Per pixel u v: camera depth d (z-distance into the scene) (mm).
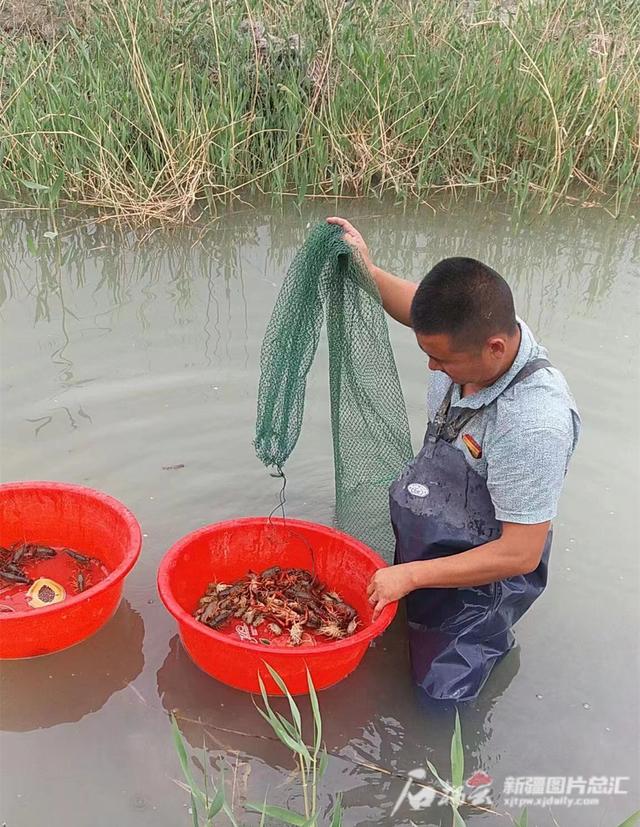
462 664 2471
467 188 6344
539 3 7109
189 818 2100
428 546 2488
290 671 2340
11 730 2316
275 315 2799
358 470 3055
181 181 5641
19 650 2486
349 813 2146
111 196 5559
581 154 6621
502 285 2234
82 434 3533
